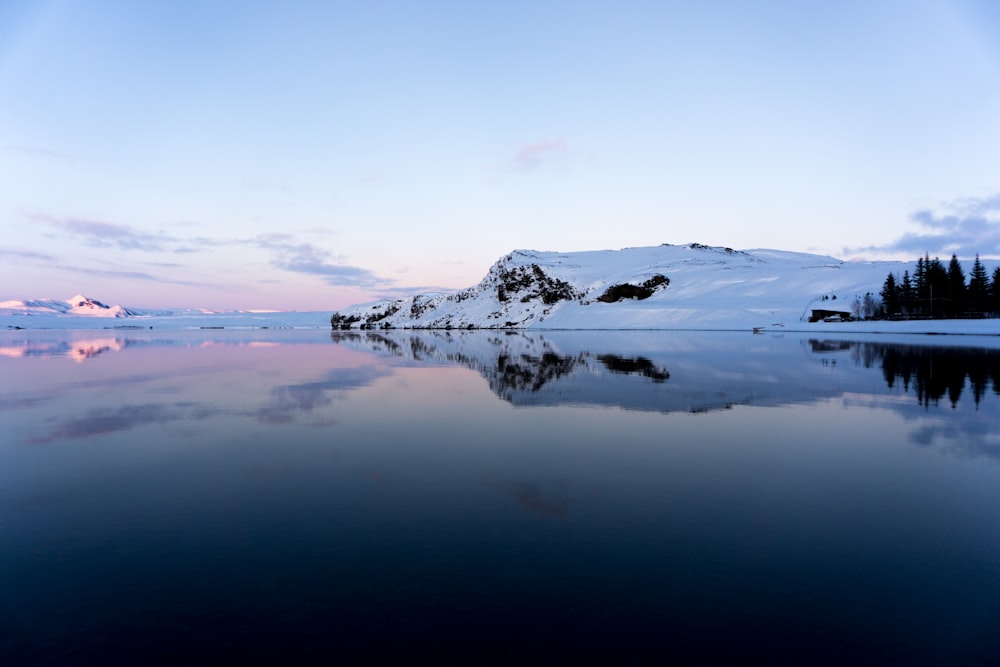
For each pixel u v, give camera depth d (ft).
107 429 49.83
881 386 75.61
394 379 88.63
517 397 67.97
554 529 26.86
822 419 53.57
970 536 26.25
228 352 166.30
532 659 16.83
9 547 25.21
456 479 34.83
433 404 63.36
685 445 43.37
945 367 100.07
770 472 36.11
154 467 37.70
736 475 35.50
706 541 25.53
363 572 22.47
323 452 41.47
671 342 201.46
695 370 98.78
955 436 46.11
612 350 159.94
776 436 46.24
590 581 21.71
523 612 19.51
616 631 18.35
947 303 293.64
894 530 26.91
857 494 32.14
